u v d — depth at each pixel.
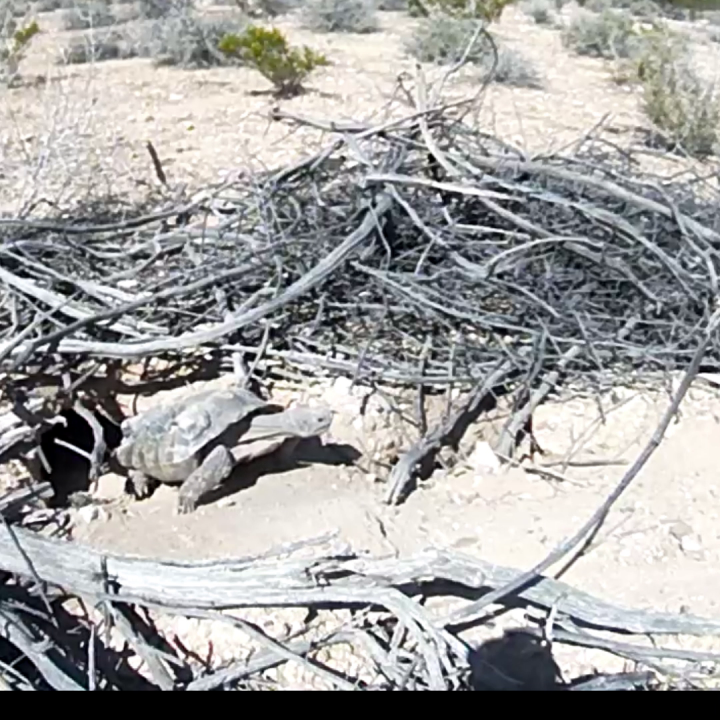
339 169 5.82
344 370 4.74
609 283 5.26
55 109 7.59
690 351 4.88
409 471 4.29
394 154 5.58
